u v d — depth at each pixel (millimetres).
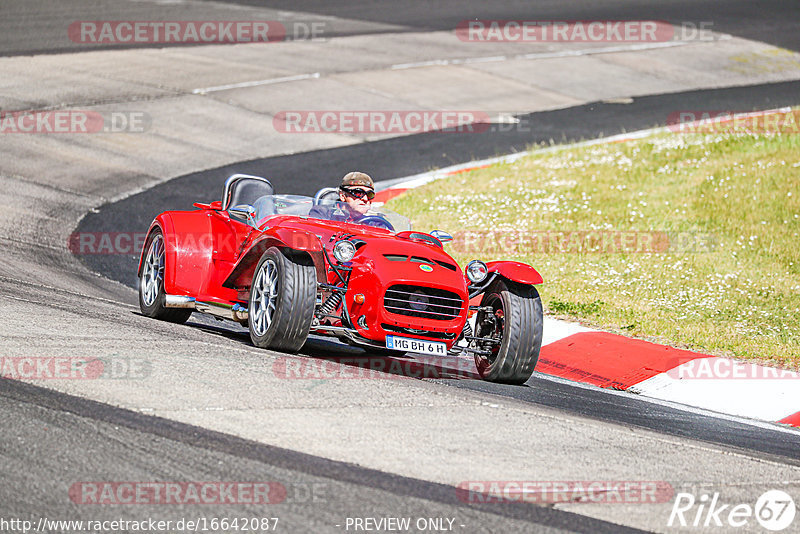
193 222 25219
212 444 14586
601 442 17047
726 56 80250
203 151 50031
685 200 41938
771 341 27375
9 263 29297
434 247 22812
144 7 84875
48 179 42312
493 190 44594
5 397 15781
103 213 38750
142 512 12156
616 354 25766
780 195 41344
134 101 57156
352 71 68625
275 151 51344
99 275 31328
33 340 19516
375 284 20672
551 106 64125
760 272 33625
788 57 81000
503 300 22172
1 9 79812
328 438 15344
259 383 18000
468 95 65312
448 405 18156
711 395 23141
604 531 13023
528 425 17500
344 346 25281
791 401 22859
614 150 51719
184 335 22156
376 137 55312
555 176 46875
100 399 16141
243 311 23125
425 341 21203
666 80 72500
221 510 12391
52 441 14109
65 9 81438
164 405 16125
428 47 77500
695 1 100500
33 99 54906
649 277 33031
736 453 17625
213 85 62312
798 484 15977
